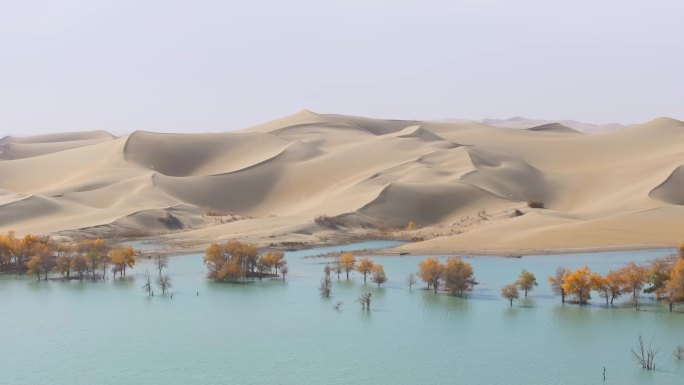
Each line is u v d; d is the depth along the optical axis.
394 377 89.75
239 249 154.38
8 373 93.12
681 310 118.31
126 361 97.06
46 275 153.25
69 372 93.19
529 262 163.12
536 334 105.94
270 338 106.38
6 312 123.38
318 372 91.88
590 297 129.62
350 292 136.50
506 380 88.06
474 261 166.25
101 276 157.50
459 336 105.88
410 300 128.88
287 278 152.12
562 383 86.81
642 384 86.00
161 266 159.88
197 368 94.00
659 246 179.12
